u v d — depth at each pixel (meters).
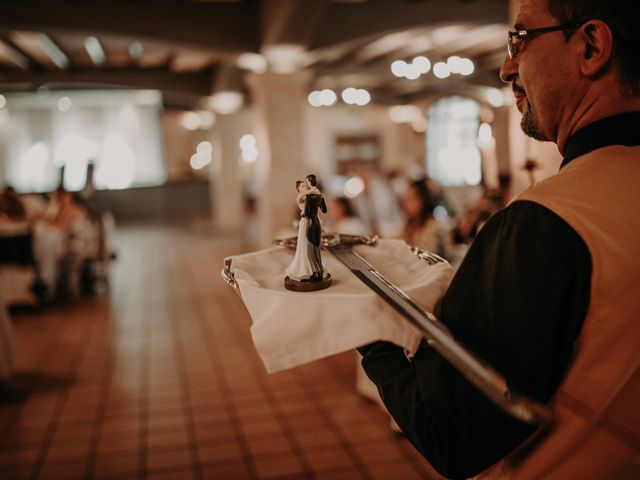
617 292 0.70
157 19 7.26
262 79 8.04
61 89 14.66
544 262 0.71
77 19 6.85
